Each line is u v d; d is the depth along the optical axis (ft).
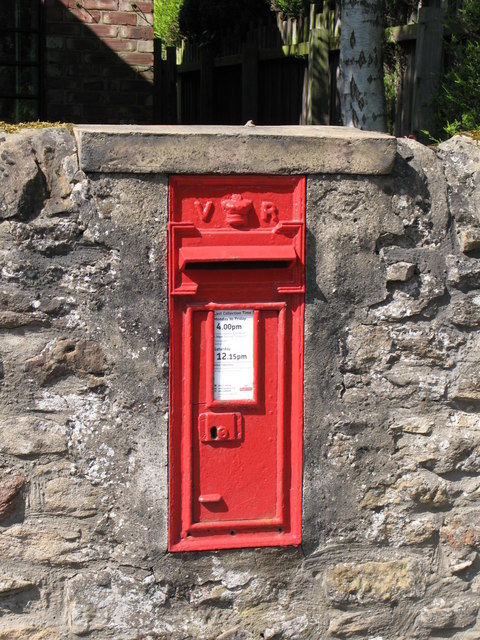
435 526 10.27
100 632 9.71
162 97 31.24
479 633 10.55
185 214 9.18
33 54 21.16
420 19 17.30
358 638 10.28
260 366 9.53
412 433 10.07
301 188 9.33
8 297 9.04
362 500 10.06
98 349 9.30
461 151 10.03
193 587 9.82
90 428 9.41
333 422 9.87
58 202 9.04
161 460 9.54
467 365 10.05
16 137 9.03
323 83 21.94
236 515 9.78
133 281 9.24
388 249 9.74
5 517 9.39
